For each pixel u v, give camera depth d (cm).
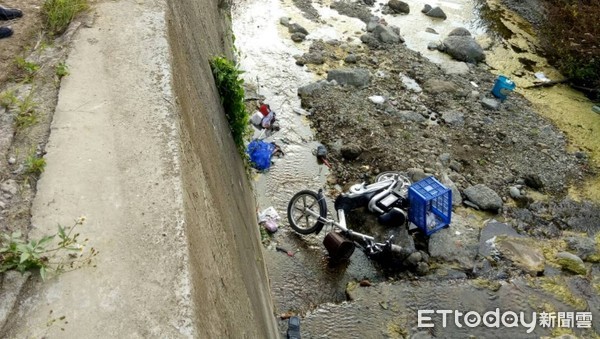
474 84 895
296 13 1072
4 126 261
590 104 888
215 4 720
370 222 621
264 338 329
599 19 974
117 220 216
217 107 450
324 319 511
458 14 1130
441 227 615
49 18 343
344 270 584
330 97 824
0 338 176
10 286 190
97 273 196
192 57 396
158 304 187
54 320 181
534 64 981
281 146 747
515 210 671
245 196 506
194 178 262
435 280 567
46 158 242
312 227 607
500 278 576
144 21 338
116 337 177
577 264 590
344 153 728
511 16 1132
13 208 221
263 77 876
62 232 201
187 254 205
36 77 293
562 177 728
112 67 298
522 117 830
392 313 519
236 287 276
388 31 995
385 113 804
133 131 259
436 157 730
